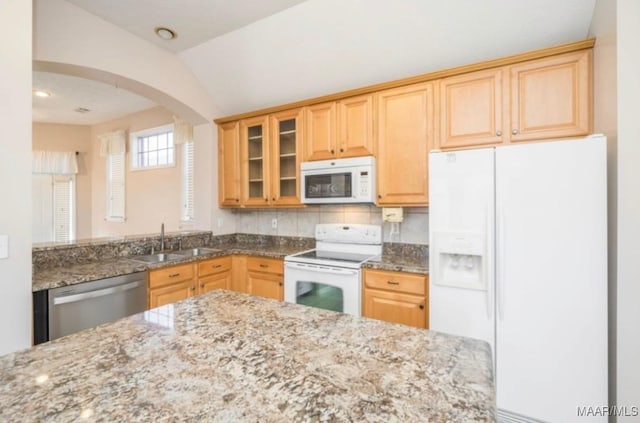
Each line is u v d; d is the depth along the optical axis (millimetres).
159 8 2330
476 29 2117
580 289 1604
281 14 2400
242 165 3354
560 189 1643
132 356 863
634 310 1433
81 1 2246
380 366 815
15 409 633
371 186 2510
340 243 3010
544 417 1683
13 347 1632
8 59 1584
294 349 911
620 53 1426
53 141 5328
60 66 2340
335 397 680
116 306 2162
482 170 1831
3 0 1573
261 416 617
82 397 675
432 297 2000
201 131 3559
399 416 618
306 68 2787
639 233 1419
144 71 2777
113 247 2623
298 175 2951
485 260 1820
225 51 2873
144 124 4766
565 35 1999
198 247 3338
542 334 1686
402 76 2564
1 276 1590
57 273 2062
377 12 2221
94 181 5555
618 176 1443
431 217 1992
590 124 1854
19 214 1644
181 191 4305
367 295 2373
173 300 2551
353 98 2654
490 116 2121
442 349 917
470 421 602
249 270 3057
